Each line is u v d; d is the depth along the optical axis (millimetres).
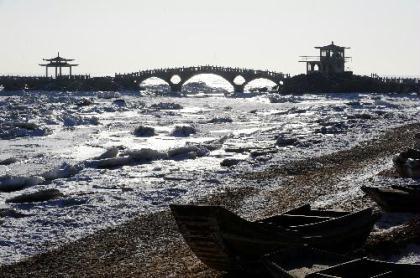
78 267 17844
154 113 87188
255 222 14688
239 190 28266
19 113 75688
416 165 28078
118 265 17812
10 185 30719
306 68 149125
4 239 20859
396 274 12844
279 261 14195
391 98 123188
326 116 72250
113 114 84938
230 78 167875
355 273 13031
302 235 15203
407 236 17656
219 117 75750
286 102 117938
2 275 17359
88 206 25734
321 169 33406
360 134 50156
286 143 45938
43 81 166875
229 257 14680
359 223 16234
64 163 37500
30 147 48531
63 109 88500
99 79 168125
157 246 19672
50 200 27078
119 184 31094
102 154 40000
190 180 31719
